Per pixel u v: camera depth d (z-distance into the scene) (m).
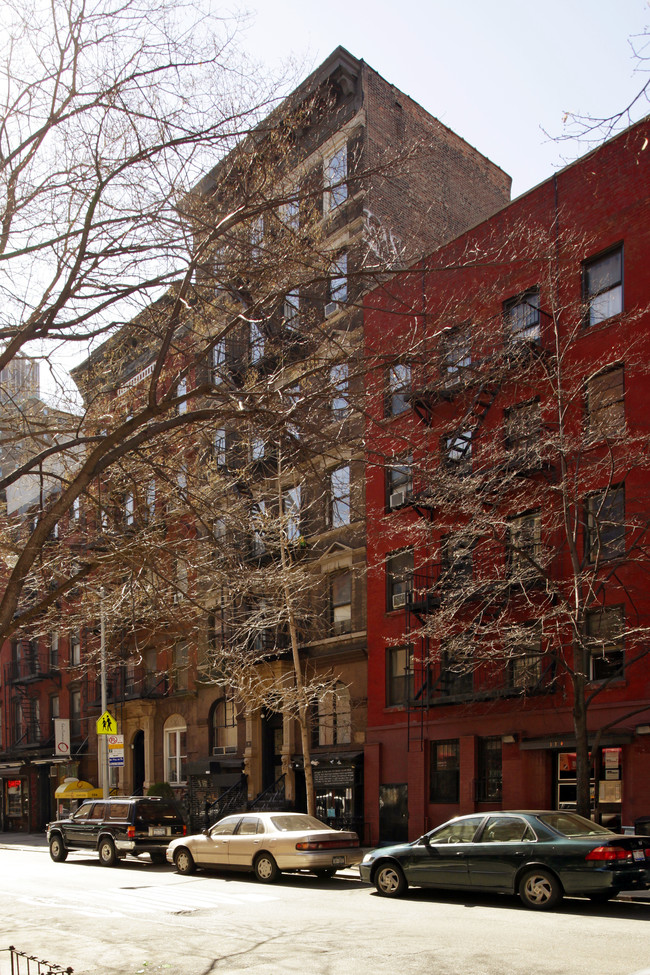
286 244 9.73
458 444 21.22
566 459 19.66
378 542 26.66
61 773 43.53
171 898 15.56
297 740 29.02
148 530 10.44
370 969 9.16
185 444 12.18
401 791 25.08
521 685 21.19
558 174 22.80
